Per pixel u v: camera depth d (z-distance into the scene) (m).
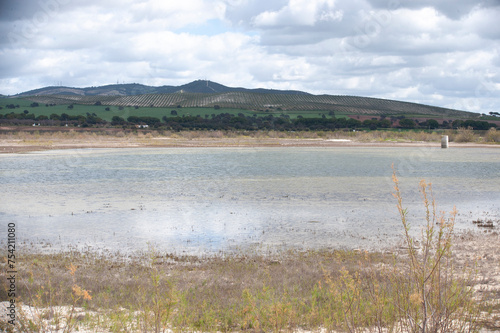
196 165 32.81
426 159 39.53
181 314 5.96
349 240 11.90
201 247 11.29
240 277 8.40
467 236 12.07
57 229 13.25
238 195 19.52
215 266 9.35
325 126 108.88
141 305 6.53
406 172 28.86
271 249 11.05
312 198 18.70
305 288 7.57
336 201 18.02
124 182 23.73
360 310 5.82
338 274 8.21
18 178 25.27
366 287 6.76
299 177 25.88
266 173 27.95
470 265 8.72
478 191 20.95
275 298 6.77
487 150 52.97
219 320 6.17
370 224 13.89
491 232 12.69
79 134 72.69
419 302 4.77
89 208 16.58
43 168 30.28
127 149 50.31
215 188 21.58
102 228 13.38
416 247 10.79
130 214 15.50
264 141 68.50
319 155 43.34
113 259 10.06
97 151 46.75
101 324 5.70
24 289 7.16
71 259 9.94
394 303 5.50
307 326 5.77
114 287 7.65
